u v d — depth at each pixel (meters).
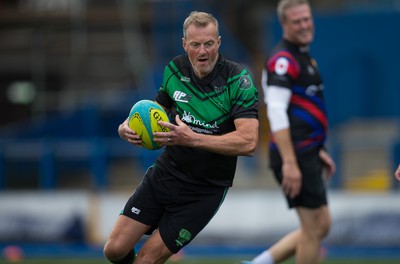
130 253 19.52
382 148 45.69
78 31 55.50
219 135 18.53
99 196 38.75
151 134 17.98
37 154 44.72
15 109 56.66
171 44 54.25
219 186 19.09
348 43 51.88
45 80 56.47
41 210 39.09
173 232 18.88
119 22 55.94
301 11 23.52
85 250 37.53
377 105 51.56
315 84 23.81
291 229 37.16
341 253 35.50
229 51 55.62
